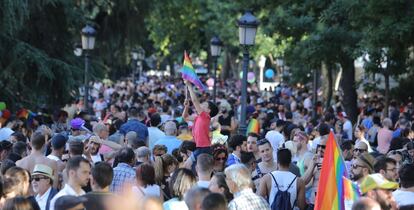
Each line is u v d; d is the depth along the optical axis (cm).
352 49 5991
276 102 8250
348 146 3139
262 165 2762
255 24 4459
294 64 7256
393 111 6153
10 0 5441
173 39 15950
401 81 7312
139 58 13375
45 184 2266
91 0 8250
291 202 2478
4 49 6156
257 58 14350
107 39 8444
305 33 6731
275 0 6969
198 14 14288
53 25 6994
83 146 2786
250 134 3072
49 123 4741
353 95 7094
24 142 3075
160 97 8369
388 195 1941
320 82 11144
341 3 5819
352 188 2088
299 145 3150
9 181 2080
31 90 6406
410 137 4372
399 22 4719
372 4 4775
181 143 3381
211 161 2339
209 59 17100
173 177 2255
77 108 6184
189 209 1798
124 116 5169
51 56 7038
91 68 7169
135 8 8406
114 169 2503
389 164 2334
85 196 1986
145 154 2697
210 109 3288
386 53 5525
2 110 4797
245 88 4494
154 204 1823
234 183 2133
